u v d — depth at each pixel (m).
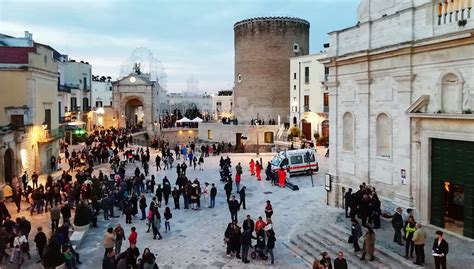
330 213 18.72
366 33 17.58
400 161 16.06
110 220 19.64
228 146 44.56
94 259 14.78
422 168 15.20
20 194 19.78
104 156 33.41
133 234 14.20
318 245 15.10
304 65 46.44
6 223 14.77
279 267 13.91
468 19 13.21
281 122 52.34
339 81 19.45
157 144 44.81
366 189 16.12
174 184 26.88
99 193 20.38
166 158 32.66
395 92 16.23
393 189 16.53
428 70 14.80
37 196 19.25
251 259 14.70
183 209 21.31
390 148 16.64
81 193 19.92
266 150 44.03
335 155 19.91
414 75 15.34
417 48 14.96
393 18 16.17
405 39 15.56
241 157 38.78
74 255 13.67
